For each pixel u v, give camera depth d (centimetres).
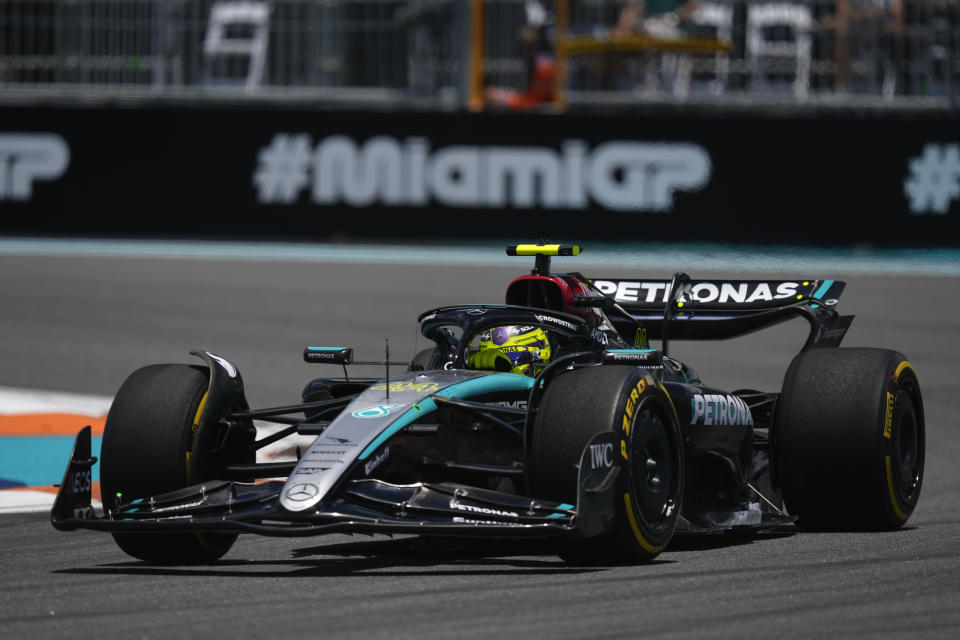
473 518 1927
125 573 2058
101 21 9250
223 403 2184
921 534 2417
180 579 1995
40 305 6356
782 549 2242
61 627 1672
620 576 1969
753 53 9275
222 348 5219
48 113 8594
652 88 9512
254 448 2283
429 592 1853
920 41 9169
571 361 2105
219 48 9338
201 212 8619
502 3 9319
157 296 6619
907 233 8394
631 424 1984
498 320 2359
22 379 4647
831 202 8388
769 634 1614
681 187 8394
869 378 2408
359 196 8538
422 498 1950
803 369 2473
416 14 9250
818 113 9056
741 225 8394
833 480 2395
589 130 8400
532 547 2245
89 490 2091
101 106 8600
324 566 2102
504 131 8438
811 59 9238
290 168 8575
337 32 9362
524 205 8456
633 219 8412
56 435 3675
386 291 6744
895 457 2420
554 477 1941
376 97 9400
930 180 8362
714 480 2431
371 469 1984
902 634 1617
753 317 2769
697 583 1916
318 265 7800
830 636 1606
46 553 2262
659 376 2398
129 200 8644
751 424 2538
